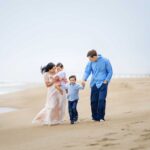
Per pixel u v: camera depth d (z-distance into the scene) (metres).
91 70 11.92
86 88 28.45
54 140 8.35
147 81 32.53
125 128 8.88
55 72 11.98
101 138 7.79
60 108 11.90
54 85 11.86
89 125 10.63
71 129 10.10
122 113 13.91
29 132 10.28
